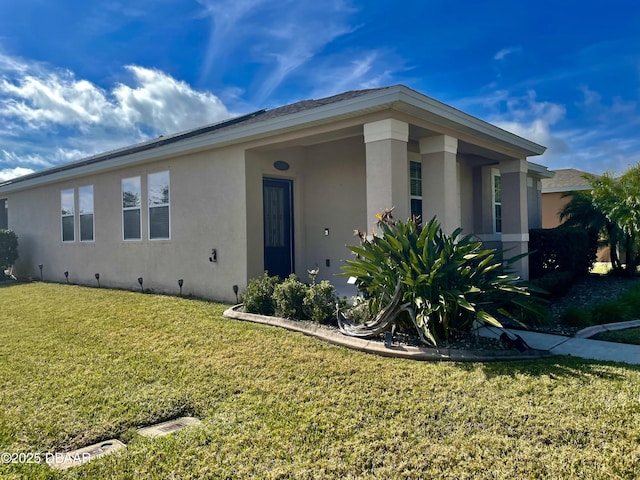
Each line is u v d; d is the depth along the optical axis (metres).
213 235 8.95
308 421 3.46
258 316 6.82
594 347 5.50
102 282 11.77
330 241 9.44
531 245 11.18
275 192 9.61
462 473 2.74
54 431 3.44
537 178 15.68
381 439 3.16
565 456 2.89
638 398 3.71
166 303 8.37
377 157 6.54
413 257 5.16
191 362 4.98
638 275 12.34
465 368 4.55
